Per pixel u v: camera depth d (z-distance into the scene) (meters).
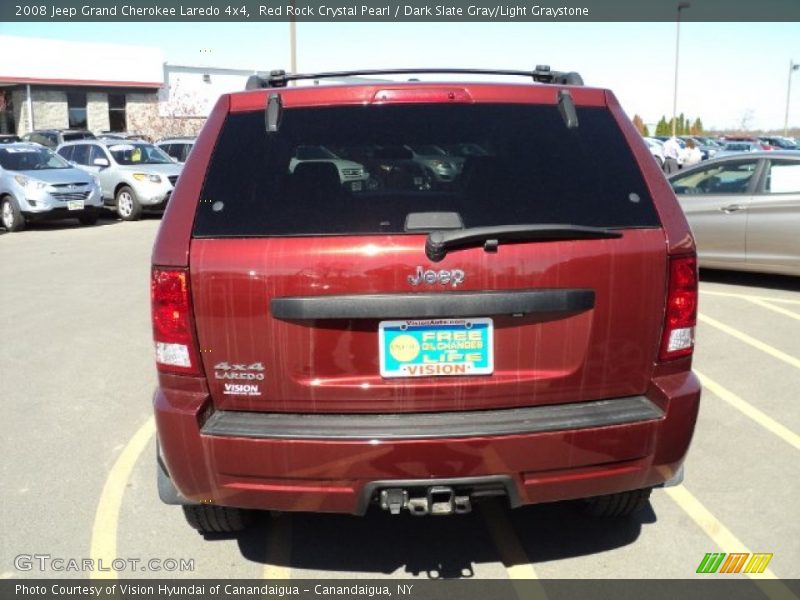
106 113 37.19
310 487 2.80
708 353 6.47
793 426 4.88
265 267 2.77
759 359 6.29
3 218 16.53
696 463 4.35
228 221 2.85
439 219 2.81
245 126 3.07
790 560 3.40
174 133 38.50
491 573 3.35
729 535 3.61
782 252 8.76
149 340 7.17
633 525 3.72
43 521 3.82
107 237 15.45
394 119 3.09
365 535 3.69
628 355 2.92
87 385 5.89
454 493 2.83
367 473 2.76
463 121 3.09
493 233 2.73
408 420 2.83
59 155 18.80
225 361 2.83
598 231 2.82
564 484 2.87
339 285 2.76
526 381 2.86
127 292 9.43
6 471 4.38
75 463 4.48
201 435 2.81
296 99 3.12
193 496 2.92
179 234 2.86
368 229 2.80
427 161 3.01
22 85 34.78
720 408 5.19
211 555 3.53
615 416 2.87
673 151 27.47
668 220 2.95
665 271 2.90
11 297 9.14
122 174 18.83
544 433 2.78
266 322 2.79
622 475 2.92
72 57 35.53
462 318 2.80
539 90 3.19
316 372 2.82
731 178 9.21
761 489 4.04
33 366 6.38
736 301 8.38
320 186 2.91
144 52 37.84
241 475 2.82
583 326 2.85
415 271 2.75
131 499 4.05
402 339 2.80
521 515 3.85
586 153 3.05
